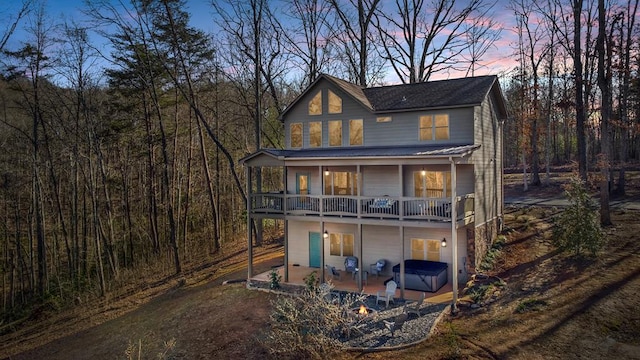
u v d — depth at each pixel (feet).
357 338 39.55
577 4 79.25
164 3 76.79
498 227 71.00
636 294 41.50
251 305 51.29
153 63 82.28
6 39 59.77
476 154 57.31
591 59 94.12
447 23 97.09
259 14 83.05
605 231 61.77
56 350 52.90
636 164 127.95
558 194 100.78
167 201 82.89
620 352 33.22
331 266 60.08
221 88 100.78
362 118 63.36
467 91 59.11
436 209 49.49
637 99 108.27
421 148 56.13
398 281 54.03
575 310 40.34
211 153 110.42
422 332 39.65
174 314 53.16
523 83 117.80
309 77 95.96
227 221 110.11
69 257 81.25
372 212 55.26
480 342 36.94
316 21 94.32
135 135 91.30
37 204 77.92
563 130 163.32
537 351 34.50
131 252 89.56
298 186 67.72
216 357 39.34
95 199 79.10
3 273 85.10
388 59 101.76
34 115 75.00
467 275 54.85
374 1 94.53
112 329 54.95
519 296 45.85
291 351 36.83
